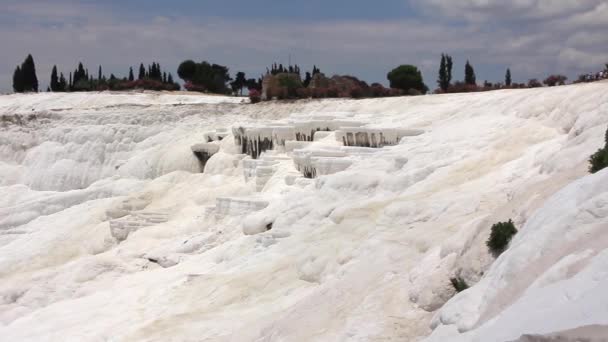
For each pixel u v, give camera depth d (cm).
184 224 3997
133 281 3109
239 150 5062
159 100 7819
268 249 2766
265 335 1831
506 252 1327
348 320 1616
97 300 2883
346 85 6819
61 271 3506
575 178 1530
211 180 4838
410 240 1933
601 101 2486
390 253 1895
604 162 1438
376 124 4078
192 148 5472
